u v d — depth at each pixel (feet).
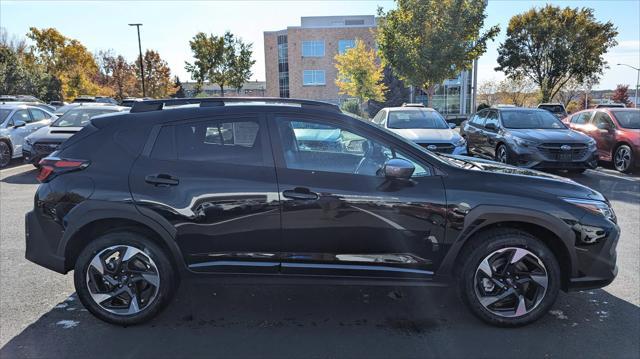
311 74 175.01
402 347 10.98
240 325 12.06
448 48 75.92
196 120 11.95
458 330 11.79
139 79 169.37
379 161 11.89
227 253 11.62
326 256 11.62
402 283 11.78
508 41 138.92
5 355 10.53
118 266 11.69
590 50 128.88
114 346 10.97
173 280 11.96
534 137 33.01
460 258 11.82
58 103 91.76
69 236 11.59
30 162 35.65
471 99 157.17
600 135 38.99
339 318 12.47
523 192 11.55
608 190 29.71
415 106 40.70
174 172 11.55
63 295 13.79
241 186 11.41
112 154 11.83
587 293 13.98
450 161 12.92
